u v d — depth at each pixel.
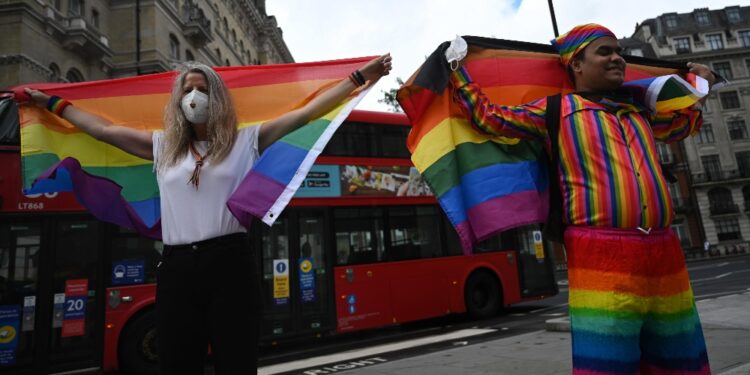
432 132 2.50
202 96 2.10
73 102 2.80
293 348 9.02
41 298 6.58
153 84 2.93
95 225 7.06
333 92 2.38
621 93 2.29
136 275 7.17
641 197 1.92
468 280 10.40
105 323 6.87
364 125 9.65
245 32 42.66
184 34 29.34
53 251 6.75
